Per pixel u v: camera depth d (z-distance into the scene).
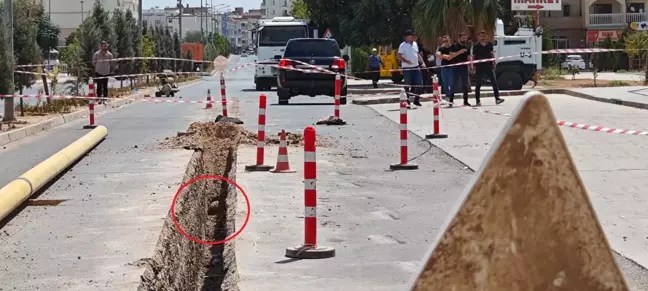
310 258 7.96
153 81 51.75
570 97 30.80
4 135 18.36
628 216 9.59
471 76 36.56
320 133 18.80
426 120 21.69
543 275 3.08
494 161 3.08
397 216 9.93
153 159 14.77
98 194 11.20
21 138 19.42
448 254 3.08
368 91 36.88
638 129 18.53
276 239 8.72
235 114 24.75
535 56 37.38
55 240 8.52
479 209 3.08
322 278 7.28
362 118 22.61
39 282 6.92
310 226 8.09
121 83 40.88
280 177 12.64
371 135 18.42
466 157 14.64
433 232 9.07
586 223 3.09
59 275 7.14
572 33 77.31
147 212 9.83
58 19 103.38
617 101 26.30
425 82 30.17
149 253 7.86
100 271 7.25
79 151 14.45
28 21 25.66
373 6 45.41
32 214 9.96
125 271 7.23
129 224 9.19
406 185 12.05
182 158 14.86
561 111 23.84
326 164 14.05
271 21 44.47
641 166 13.16
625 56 61.94
